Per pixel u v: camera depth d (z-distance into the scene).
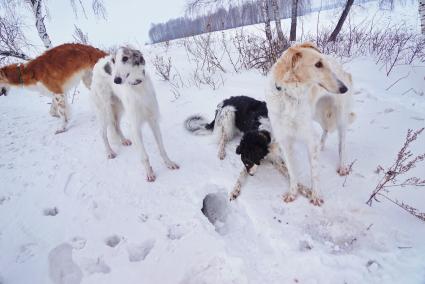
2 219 1.51
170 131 2.14
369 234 1.17
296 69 1.26
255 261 1.13
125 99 1.60
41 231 1.40
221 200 1.56
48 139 2.27
